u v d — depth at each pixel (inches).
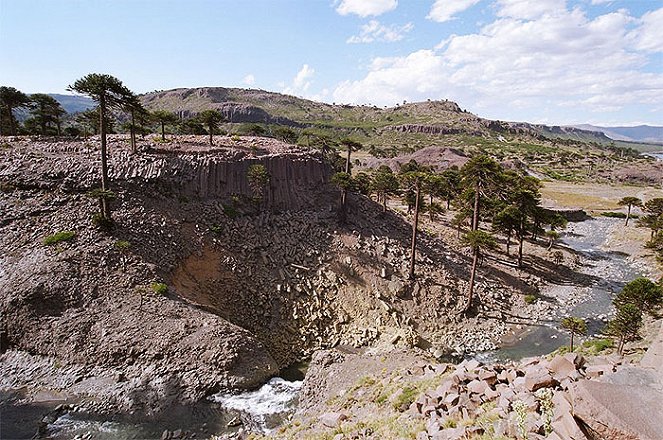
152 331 1380.4
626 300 1493.6
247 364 1374.3
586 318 1995.6
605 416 436.1
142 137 2815.0
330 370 1259.8
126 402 1208.8
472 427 549.6
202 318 1461.6
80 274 1481.3
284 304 1781.5
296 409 1213.1
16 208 1699.1
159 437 1095.6
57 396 1219.9
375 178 3786.9
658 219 3161.9
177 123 3213.6
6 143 2167.8
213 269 1797.5
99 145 2271.2
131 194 1875.0
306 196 2418.8
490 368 748.0
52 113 3171.8
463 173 2395.4
